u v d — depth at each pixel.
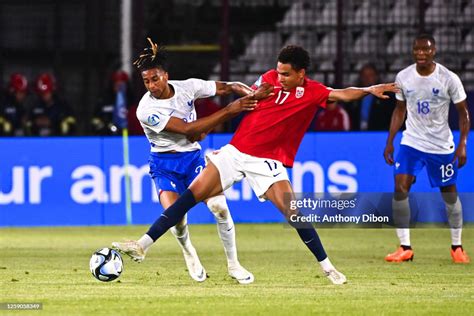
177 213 26.80
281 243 42.66
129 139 50.72
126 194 50.91
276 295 26.95
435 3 59.31
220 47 57.09
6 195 50.72
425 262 35.88
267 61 62.53
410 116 37.19
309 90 26.72
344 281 27.66
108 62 61.16
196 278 29.39
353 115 53.81
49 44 61.91
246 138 27.05
